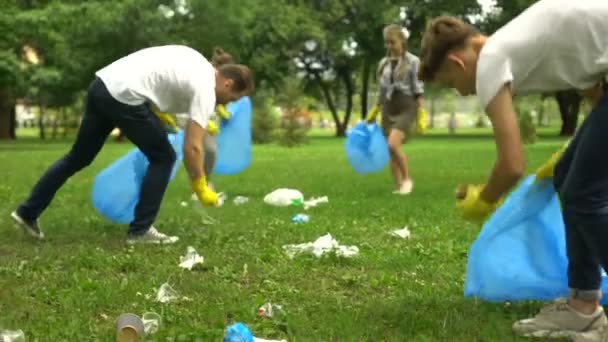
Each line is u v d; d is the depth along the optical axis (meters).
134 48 32.31
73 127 45.69
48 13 26.64
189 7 32.75
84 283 4.09
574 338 3.21
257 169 13.47
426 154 19.47
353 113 68.25
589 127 3.00
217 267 4.59
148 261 4.79
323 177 11.45
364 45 43.03
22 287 4.07
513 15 34.97
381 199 8.13
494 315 3.53
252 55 37.94
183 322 3.44
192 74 5.20
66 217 6.61
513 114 2.98
